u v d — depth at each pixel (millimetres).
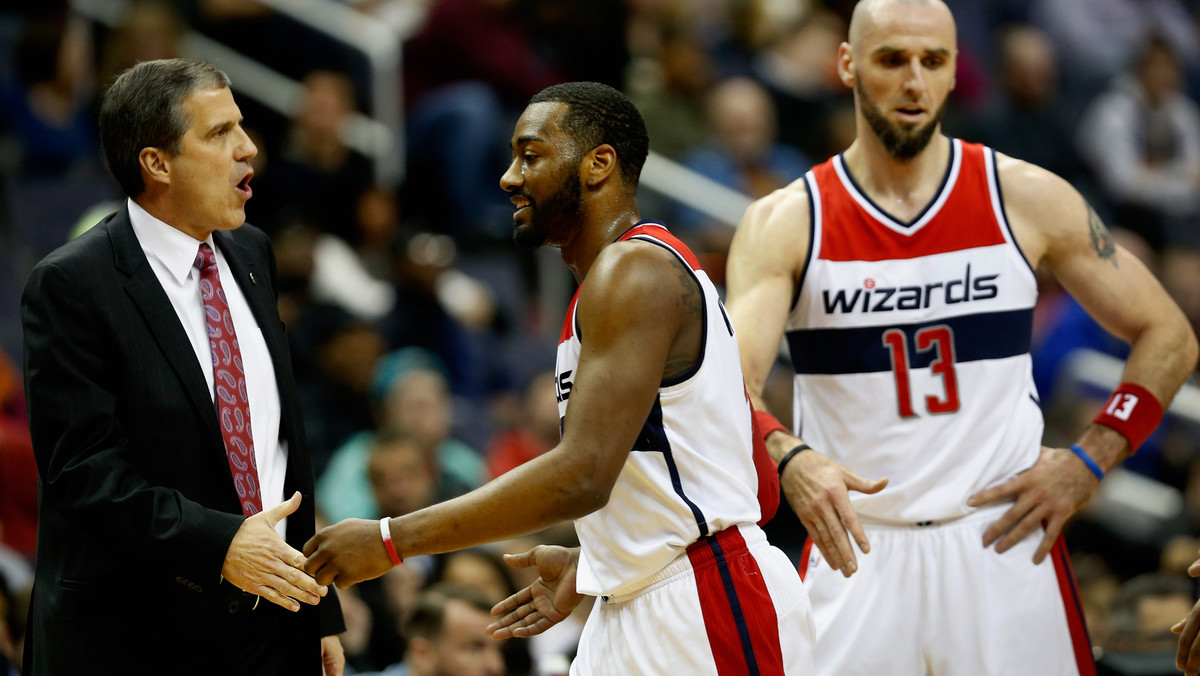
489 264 29297
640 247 10234
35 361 10891
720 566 10609
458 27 31703
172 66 11406
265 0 30406
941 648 13242
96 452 10820
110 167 11484
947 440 13414
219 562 10594
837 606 13438
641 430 10367
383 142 30469
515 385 27531
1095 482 13508
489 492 9984
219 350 11523
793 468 12570
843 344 13609
